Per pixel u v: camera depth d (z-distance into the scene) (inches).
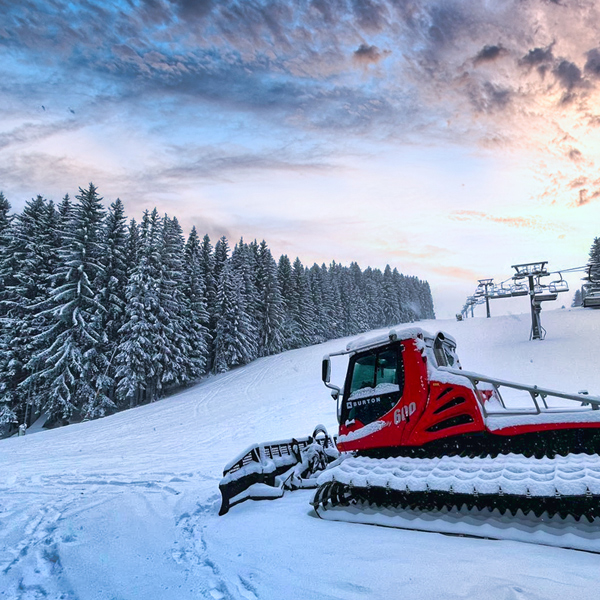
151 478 356.5
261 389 1165.1
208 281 2078.0
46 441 757.9
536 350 988.6
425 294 5782.5
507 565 117.2
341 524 174.9
